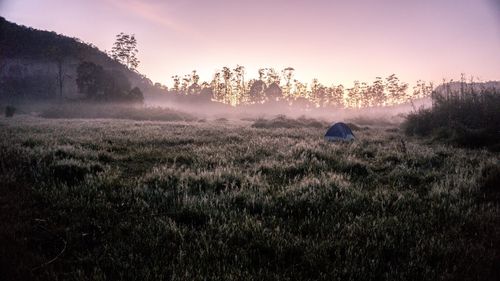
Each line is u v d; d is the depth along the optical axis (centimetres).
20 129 2011
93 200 595
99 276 348
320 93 13762
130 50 11181
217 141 1664
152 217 530
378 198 658
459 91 2191
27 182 706
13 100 9100
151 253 408
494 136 1586
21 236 444
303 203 605
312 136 2020
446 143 1650
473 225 520
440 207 598
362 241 450
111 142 1503
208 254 403
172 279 338
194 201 581
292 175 895
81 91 7994
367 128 3150
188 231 471
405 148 1350
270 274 360
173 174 820
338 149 1365
